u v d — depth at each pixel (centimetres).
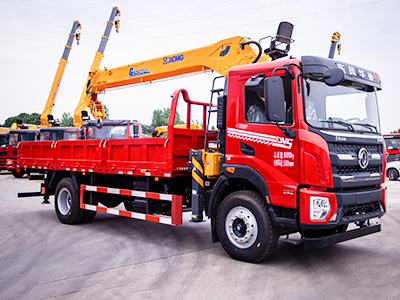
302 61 467
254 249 501
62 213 828
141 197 684
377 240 649
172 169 603
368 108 548
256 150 505
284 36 637
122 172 692
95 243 643
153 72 990
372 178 505
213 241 560
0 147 2173
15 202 1159
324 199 443
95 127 1563
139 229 765
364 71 540
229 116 543
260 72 512
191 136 652
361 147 495
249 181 525
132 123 1542
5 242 651
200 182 579
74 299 394
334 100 503
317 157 449
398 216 881
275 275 463
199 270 487
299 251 581
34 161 941
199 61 866
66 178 839
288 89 482
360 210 491
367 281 439
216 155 568
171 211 604
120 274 474
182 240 665
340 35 711
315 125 468
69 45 2289
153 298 395
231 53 793
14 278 463
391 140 2203
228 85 549
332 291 408
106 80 1143
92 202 793
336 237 460
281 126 482
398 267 493
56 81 2253
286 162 472
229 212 533
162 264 516
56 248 608
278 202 475
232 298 392
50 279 458
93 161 756
